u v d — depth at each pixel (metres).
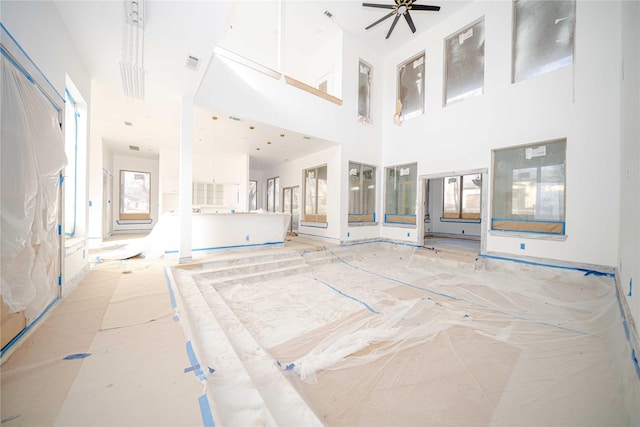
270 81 5.91
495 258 5.70
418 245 7.43
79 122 3.63
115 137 7.15
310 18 7.04
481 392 1.94
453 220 10.62
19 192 1.76
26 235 1.85
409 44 7.85
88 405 1.33
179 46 3.19
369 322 3.14
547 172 5.10
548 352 2.47
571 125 4.73
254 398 1.53
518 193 5.50
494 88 5.84
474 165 6.18
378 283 4.80
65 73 2.84
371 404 1.83
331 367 2.23
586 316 3.27
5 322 1.75
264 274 4.98
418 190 7.47
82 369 1.64
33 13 2.11
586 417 1.69
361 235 8.02
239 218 6.05
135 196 9.95
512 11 5.58
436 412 1.75
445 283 4.75
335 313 3.44
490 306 3.63
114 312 2.55
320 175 8.58
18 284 1.81
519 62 5.55
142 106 5.00
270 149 8.38
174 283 3.54
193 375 1.63
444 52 6.91
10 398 1.36
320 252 6.64
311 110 6.75
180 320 2.42
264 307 3.64
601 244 4.38
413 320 3.19
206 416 1.30
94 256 5.11
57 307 2.62
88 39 3.04
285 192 10.63
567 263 4.73
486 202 5.91
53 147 2.34
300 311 3.50
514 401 1.85
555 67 5.04
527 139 5.29
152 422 1.24
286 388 1.81
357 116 7.91
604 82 4.39
